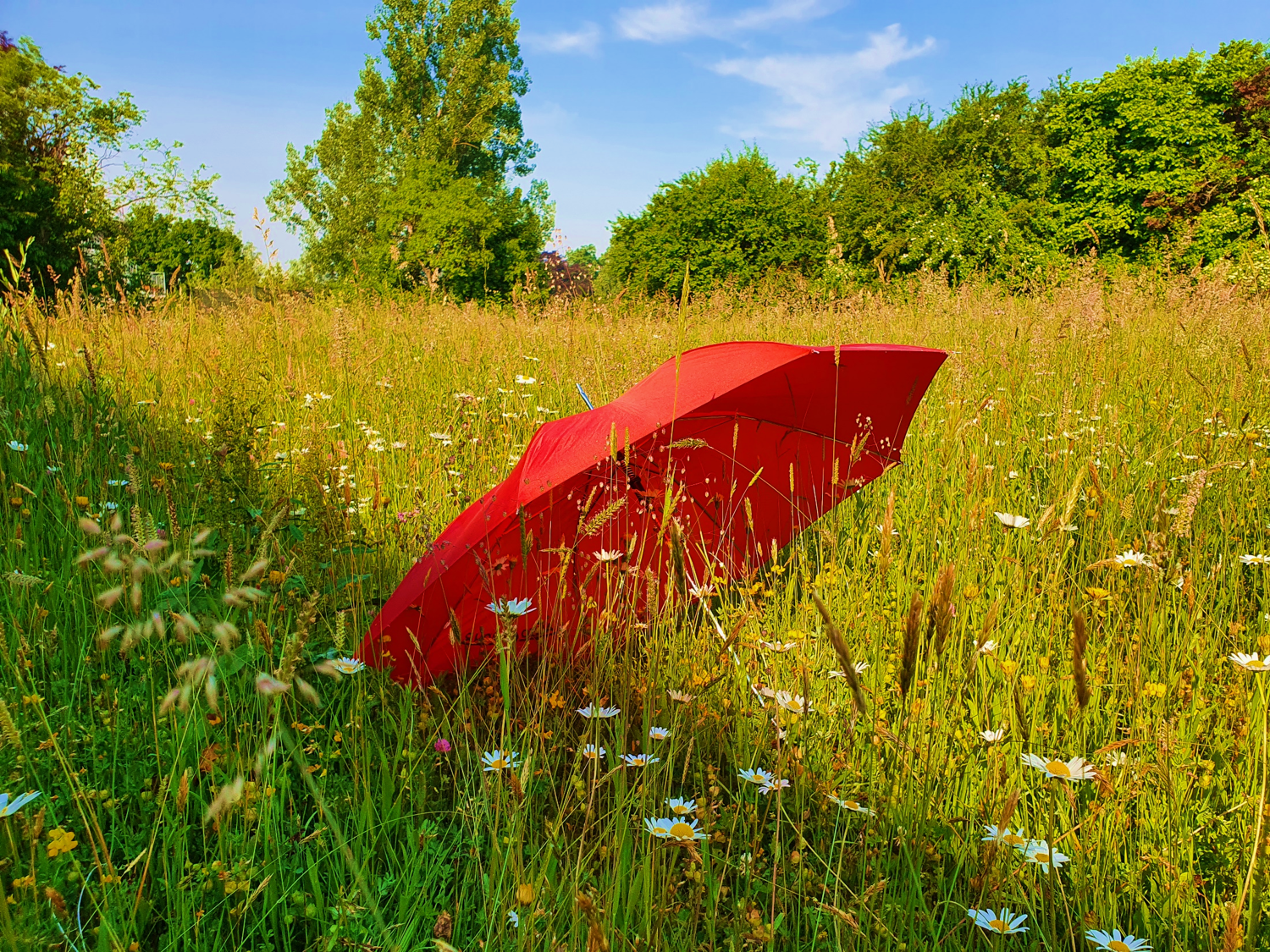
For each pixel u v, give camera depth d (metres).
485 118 43.62
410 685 2.13
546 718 2.10
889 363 2.61
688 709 2.02
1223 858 1.62
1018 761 1.74
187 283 6.83
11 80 24.73
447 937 1.15
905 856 1.66
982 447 3.67
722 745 2.00
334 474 2.92
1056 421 4.21
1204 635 2.29
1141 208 25.11
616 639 2.23
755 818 1.71
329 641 2.28
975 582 2.61
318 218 44.66
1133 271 20.58
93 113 26.53
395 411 4.72
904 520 3.21
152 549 1.33
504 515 2.12
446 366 6.03
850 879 1.66
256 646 2.01
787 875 1.66
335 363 5.20
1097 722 2.02
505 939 1.46
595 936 1.06
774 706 1.80
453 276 26.94
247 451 2.81
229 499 2.72
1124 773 1.64
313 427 3.11
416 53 42.81
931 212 28.66
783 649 2.10
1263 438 3.72
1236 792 1.74
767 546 2.96
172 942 1.39
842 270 15.34
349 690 2.20
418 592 2.09
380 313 8.39
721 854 1.69
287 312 6.98
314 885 1.53
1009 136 29.31
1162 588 2.40
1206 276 7.25
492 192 41.59
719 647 2.11
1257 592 2.73
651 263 27.62
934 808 1.75
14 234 22.08
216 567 2.43
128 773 1.80
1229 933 1.09
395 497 3.37
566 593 2.14
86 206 23.47
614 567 2.26
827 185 32.50
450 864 1.74
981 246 26.42
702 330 8.62
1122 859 1.70
